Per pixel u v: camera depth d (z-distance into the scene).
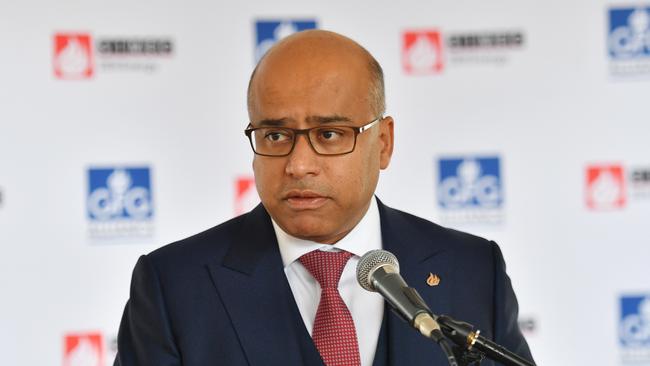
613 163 7.06
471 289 3.64
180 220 6.83
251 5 6.88
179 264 3.59
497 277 3.71
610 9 7.05
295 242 3.51
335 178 3.19
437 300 3.56
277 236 3.62
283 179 3.19
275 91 3.17
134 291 3.61
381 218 3.73
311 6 6.93
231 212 6.87
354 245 3.51
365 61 3.33
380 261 2.95
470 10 7.02
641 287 7.10
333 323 3.40
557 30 7.04
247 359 3.40
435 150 7.00
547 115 7.04
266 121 3.19
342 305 3.43
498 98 7.03
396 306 2.81
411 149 6.99
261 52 6.89
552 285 7.07
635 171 7.07
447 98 7.01
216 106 6.85
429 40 6.99
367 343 3.47
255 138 3.31
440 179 7.00
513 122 7.04
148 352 3.46
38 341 6.66
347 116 3.19
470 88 7.01
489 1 7.02
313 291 3.55
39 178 6.66
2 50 6.61
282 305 3.48
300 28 6.92
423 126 6.99
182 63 6.82
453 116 7.01
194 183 6.84
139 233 6.80
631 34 7.05
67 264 6.70
